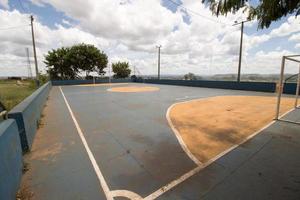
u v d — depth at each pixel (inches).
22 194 104.8
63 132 214.5
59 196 103.8
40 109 289.0
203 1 143.3
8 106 269.0
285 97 495.5
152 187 111.7
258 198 99.2
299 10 120.4
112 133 209.6
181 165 136.9
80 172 128.6
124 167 135.2
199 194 104.2
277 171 125.3
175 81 1074.1
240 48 733.3
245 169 128.9
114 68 1694.1
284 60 247.8
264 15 132.3
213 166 134.3
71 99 500.4
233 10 133.9
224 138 188.7
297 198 98.3
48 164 139.6
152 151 161.5
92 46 1473.9
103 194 105.7
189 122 250.2
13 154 109.0
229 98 488.1
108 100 472.7
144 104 402.9
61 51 1379.2
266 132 203.5
